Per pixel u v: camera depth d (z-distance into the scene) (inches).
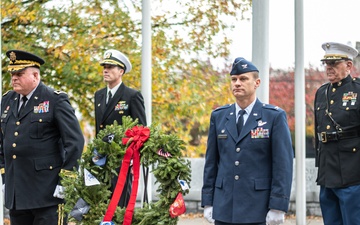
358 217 287.6
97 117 341.4
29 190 259.0
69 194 226.8
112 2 500.4
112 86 340.8
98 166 223.5
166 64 507.8
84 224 224.5
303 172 352.5
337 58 292.4
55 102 262.1
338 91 295.3
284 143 238.5
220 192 244.7
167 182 219.8
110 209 219.9
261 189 239.1
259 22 323.9
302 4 354.0
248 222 238.1
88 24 497.7
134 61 489.7
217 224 244.8
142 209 222.5
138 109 336.2
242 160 241.0
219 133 247.3
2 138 273.0
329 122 294.0
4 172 272.1
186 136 522.9
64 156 262.7
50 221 259.1
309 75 687.1
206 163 251.0
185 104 505.4
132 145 220.5
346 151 289.4
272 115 241.4
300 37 350.9
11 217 268.1
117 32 503.8
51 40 485.4
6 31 504.7
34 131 260.4
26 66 259.0
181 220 443.2
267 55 324.8
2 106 270.1
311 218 445.4
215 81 524.7
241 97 242.2
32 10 495.2
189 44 516.4
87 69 480.4
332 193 299.0
